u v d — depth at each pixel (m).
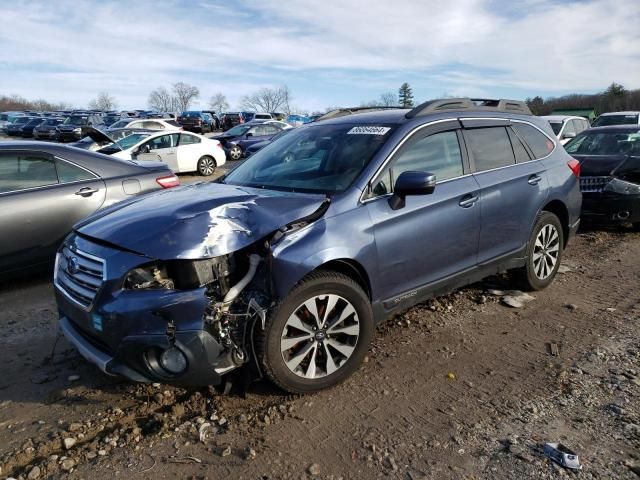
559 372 3.53
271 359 3.04
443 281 4.04
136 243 2.89
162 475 2.57
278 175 3.99
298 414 3.07
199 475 2.57
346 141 4.01
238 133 21.03
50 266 5.49
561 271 5.84
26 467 2.63
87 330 3.04
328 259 3.17
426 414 3.07
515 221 4.59
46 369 3.65
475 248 4.25
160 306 2.78
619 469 2.58
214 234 2.92
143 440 2.84
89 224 3.32
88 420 3.03
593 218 7.57
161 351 2.85
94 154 5.89
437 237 3.88
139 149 15.01
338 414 3.07
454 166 4.15
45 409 3.15
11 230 5.14
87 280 3.01
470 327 4.30
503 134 4.70
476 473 2.57
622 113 15.63
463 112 4.43
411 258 3.72
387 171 3.68
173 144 15.87
